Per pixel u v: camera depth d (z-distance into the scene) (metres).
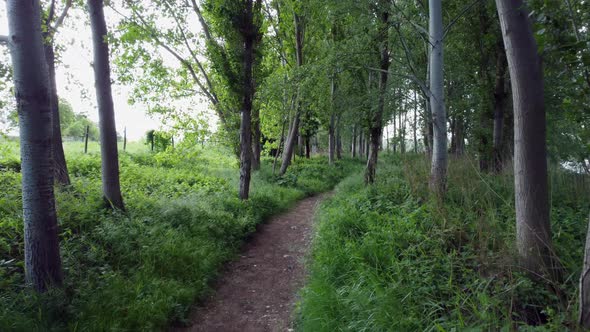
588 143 3.39
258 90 10.27
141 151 18.83
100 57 6.98
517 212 3.89
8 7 3.89
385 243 5.00
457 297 3.35
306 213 10.75
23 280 4.29
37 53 3.99
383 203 7.25
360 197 8.27
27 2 3.91
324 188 15.48
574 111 3.24
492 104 10.29
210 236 7.09
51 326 3.71
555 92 7.75
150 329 4.09
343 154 36.16
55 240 4.23
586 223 4.84
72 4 8.59
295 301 5.06
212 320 4.64
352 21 9.65
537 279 3.57
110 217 6.37
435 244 4.62
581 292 2.52
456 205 5.84
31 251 4.09
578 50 2.90
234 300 5.22
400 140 14.91
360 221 6.46
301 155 28.53
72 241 5.41
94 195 7.28
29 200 4.06
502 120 9.96
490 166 9.72
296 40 16.28
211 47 9.84
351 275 4.76
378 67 10.47
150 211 7.36
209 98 13.37
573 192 6.44
